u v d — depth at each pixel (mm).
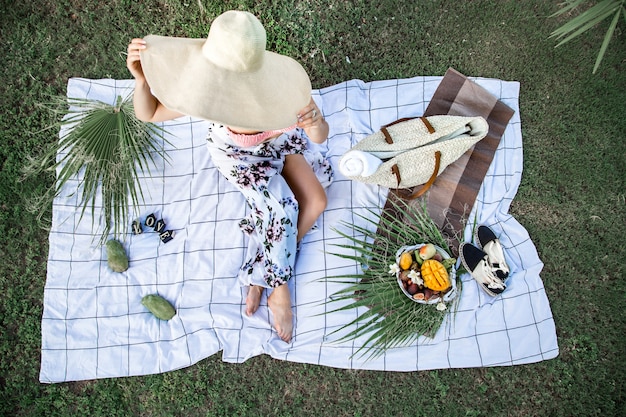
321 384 2686
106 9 2959
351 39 2932
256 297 2605
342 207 2742
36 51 2932
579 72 2891
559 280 2748
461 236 2711
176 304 2648
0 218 2787
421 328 2482
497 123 2814
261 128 1853
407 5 2947
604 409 2645
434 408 2668
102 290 2664
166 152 2797
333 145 2826
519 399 2666
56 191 2586
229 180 2482
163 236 2697
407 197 2725
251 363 2691
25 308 2719
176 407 2672
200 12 2943
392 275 2473
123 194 2521
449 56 2922
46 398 2646
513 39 2926
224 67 1718
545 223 2799
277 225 2459
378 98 2875
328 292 2654
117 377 2656
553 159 2842
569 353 2691
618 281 2740
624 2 2402
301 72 1978
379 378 2678
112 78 2926
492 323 2633
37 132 2811
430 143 2602
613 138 2842
